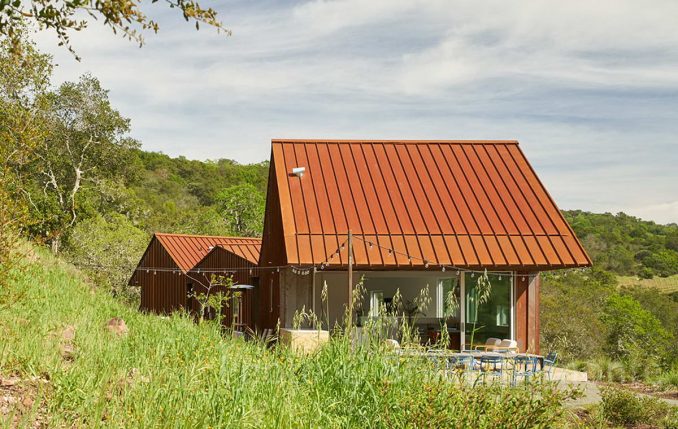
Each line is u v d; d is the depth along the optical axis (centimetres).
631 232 9056
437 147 2342
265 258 2359
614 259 7788
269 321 2247
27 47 1325
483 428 666
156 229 5447
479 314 1983
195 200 8369
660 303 5078
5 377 662
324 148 2284
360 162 2245
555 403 677
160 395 638
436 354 883
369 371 812
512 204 2130
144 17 557
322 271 2009
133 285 3478
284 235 1950
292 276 2069
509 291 1984
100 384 653
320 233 1969
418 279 2175
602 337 3200
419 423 662
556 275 4691
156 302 3178
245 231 6047
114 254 3709
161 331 1000
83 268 3522
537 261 1948
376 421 727
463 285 1967
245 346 952
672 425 1168
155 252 3198
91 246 3644
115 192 4691
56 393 609
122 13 543
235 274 2556
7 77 1650
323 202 2073
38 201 3503
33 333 843
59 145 4362
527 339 1975
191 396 645
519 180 2227
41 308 1073
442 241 1986
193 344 873
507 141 2383
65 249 3628
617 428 1132
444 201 2123
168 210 7206
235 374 718
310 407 714
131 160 4788
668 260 7675
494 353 1431
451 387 739
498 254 1961
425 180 2200
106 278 3431
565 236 2023
